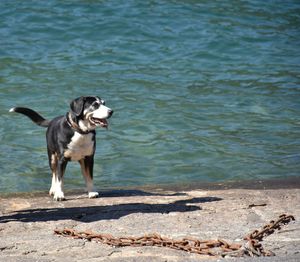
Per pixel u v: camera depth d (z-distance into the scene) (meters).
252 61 19.17
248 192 9.72
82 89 16.09
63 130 9.35
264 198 9.31
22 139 13.00
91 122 9.19
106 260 6.61
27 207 8.99
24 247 7.09
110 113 9.09
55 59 18.36
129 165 11.95
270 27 22.20
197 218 8.20
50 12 21.89
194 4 23.78
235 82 17.31
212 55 19.45
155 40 20.25
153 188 10.55
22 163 11.90
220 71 18.22
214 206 8.80
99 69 17.77
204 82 17.20
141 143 13.05
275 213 8.43
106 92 15.98
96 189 10.43
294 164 12.03
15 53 18.62
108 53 19.06
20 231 7.78
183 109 15.06
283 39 21.14
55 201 9.34
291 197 9.40
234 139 13.39
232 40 20.59
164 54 19.27
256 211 8.55
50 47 19.34
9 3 22.59
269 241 7.25
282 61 19.23
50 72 17.27
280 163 12.09
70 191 10.39
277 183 10.84
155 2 23.52
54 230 7.57
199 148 12.83
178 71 17.98
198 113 14.88
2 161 11.94
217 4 24.09
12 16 21.45
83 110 9.18
